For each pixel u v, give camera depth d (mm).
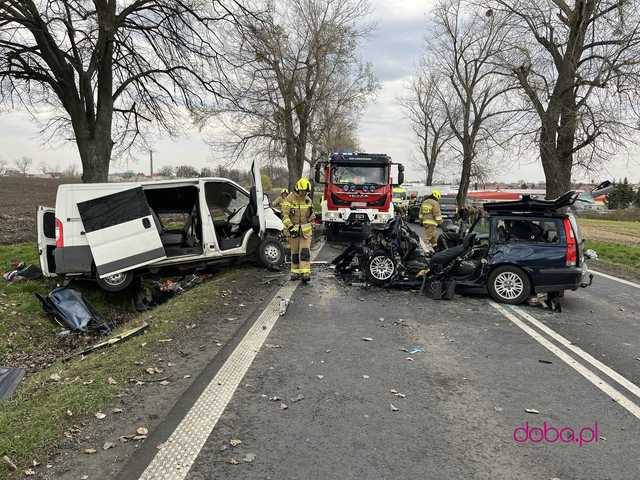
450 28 28047
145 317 6941
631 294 8781
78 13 12570
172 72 15180
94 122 13867
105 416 3725
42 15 12266
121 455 3203
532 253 7633
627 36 14156
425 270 8414
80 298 7891
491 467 3150
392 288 8805
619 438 3553
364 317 6852
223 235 11430
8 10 11883
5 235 14438
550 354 5391
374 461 3189
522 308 7520
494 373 4801
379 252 8672
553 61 16766
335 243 15477
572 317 7020
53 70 13125
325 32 24016
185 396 4109
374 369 4852
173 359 5004
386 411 3924
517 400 4180
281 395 4184
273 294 8195
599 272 11391
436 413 3906
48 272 8773
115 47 14094
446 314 7098
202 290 8273
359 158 15000
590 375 4770
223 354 5168
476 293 8398
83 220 8312
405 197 37219
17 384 4789
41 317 7457
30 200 27672
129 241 8594
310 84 25828
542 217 7652
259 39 14328
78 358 5531
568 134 16219
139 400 4020
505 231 7852
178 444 3350
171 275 9922
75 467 3059
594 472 3117
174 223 13562
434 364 5027
